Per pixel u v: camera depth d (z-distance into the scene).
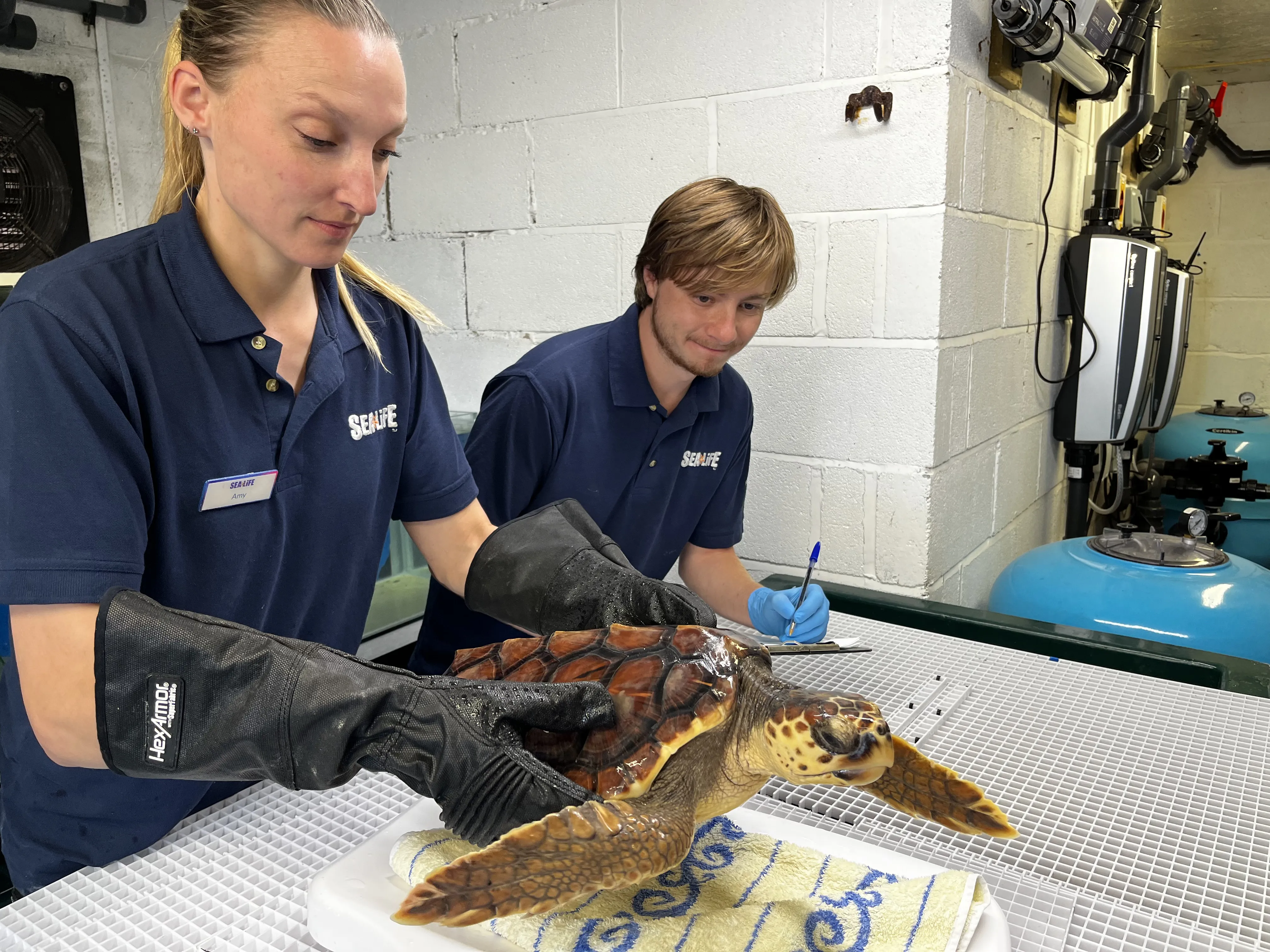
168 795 0.81
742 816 0.75
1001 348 1.97
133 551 0.68
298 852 0.72
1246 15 2.49
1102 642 1.21
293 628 0.90
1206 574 1.55
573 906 0.63
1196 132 2.95
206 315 0.74
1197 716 0.97
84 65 1.94
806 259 1.72
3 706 0.86
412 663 1.39
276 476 0.81
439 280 2.23
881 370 1.68
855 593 1.45
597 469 1.29
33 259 1.86
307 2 0.61
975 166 1.69
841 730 0.61
